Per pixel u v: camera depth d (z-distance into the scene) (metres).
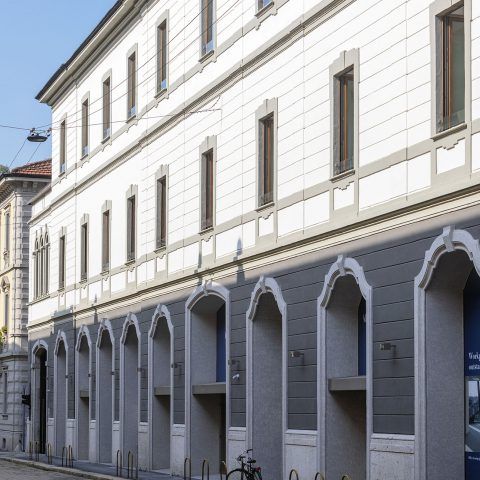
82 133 44.16
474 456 19.69
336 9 23.45
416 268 20.12
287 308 25.12
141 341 35.34
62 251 46.97
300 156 24.89
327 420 23.41
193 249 31.33
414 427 19.91
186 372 31.28
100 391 40.09
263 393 27.06
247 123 27.92
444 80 19.73
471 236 18.45
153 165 35.06
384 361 21.02
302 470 24.06
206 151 30.70
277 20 26.38
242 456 24.86
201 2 31.48
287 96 25.69
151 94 35.56
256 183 27.17
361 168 22.16
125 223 37.69
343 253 22.80
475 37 18.62
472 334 19.94
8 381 59.56
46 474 35.50
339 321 23.67
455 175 19.06
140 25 36.94
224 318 31.23
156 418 34.19
